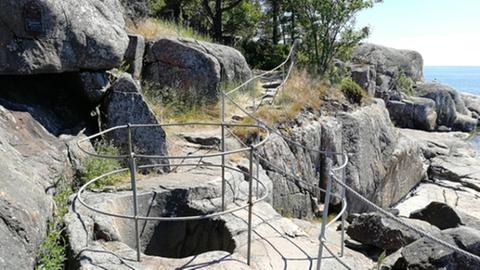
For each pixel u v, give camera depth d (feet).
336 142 34.40
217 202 19.03
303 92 36.99
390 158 40.57
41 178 15.84
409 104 69.87
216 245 17.40
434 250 17.42
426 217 24.97
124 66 28.86
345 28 49.11
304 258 15.12
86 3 21.68
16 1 18.20
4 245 11.47
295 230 17.34
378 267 16.69
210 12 66.54
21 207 13.00
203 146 26.53
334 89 40.96
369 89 53.31
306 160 31.45
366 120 38.83
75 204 16.34
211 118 31.01
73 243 14.06
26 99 19.72
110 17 23.43
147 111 21.76
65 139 19.30
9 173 13.97
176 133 27.78
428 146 57.98
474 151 58.90
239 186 21.13
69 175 18.25
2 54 18.17
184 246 18.47
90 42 21.08
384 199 39.47
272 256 15.01
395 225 20.24
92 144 20.88
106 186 18.72
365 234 20.67
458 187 44.88
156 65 32.32
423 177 47.03
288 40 69.87
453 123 78.13
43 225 13.78
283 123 31.55
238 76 36.40
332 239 20.68
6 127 16.81
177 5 67.10
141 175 20.84
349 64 56.34
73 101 22.22
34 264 12.59
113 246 14.58
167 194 18.54
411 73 81.15
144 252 17.84
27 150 16.67
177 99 31.45
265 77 45.88
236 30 74.28
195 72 32.09
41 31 19.02
